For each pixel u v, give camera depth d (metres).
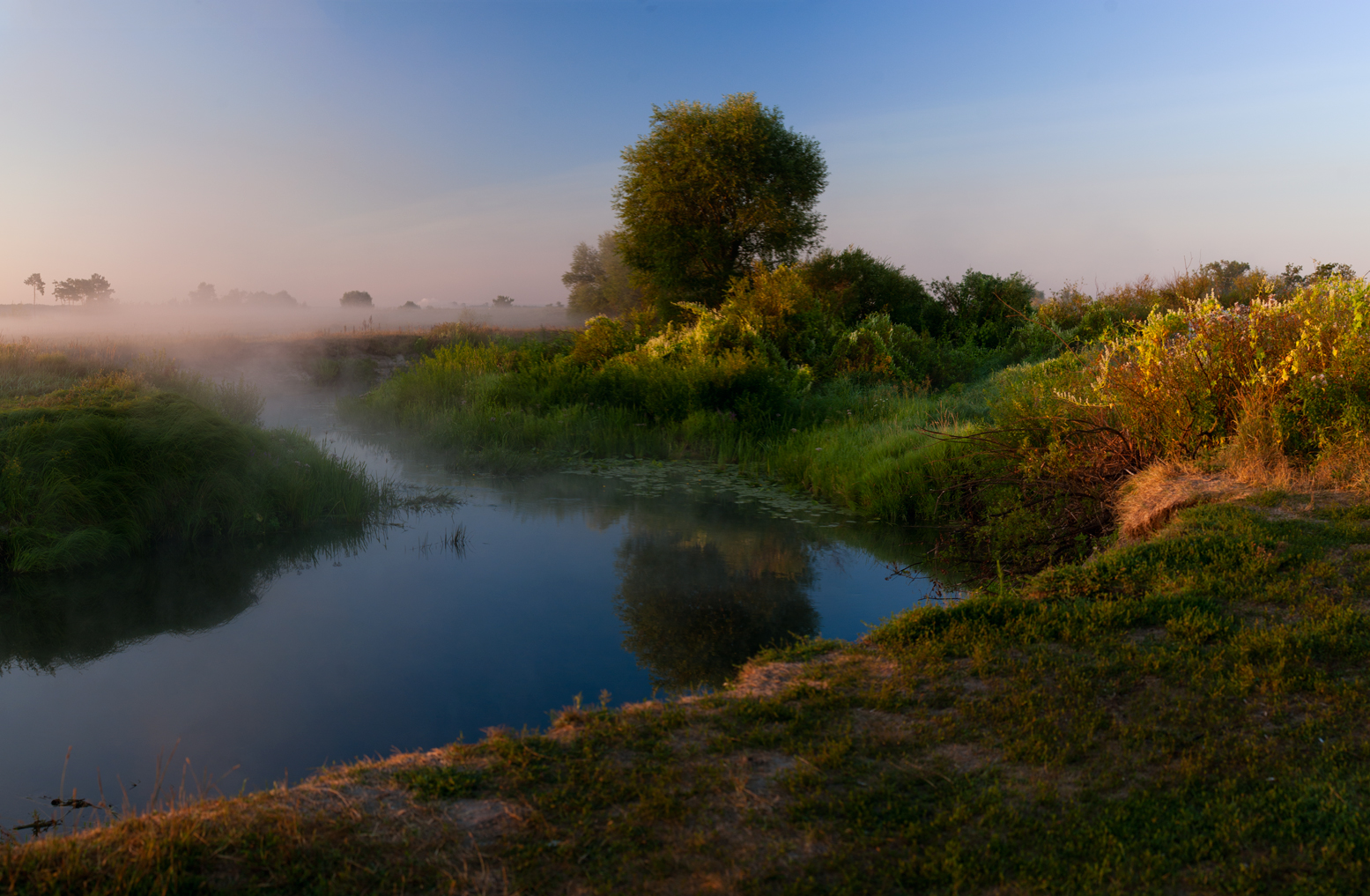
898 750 3.16
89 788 3.83
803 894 2.34
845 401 15.27
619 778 3.00
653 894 2.36
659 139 27.08
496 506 10.37
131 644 5.85
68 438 8.48
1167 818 2.64
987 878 2.39
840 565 7.72
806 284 21.34
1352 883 2.28
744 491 11.37
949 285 22.70
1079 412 8.11
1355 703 3.25
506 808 2.82
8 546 7.57
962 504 9.14
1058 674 3.66
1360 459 5.88
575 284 65.50
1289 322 6.98
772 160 26.62
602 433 14.64
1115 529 6.49
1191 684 3.48
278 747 4.23
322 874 2.42
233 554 8.21
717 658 5.38
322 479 9.75
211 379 14.38
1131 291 19.67
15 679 5.23
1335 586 4.33
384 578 7.35
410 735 4.35
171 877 2.33
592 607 6.50
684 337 17.73
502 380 17.75
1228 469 6.30
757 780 2.97
